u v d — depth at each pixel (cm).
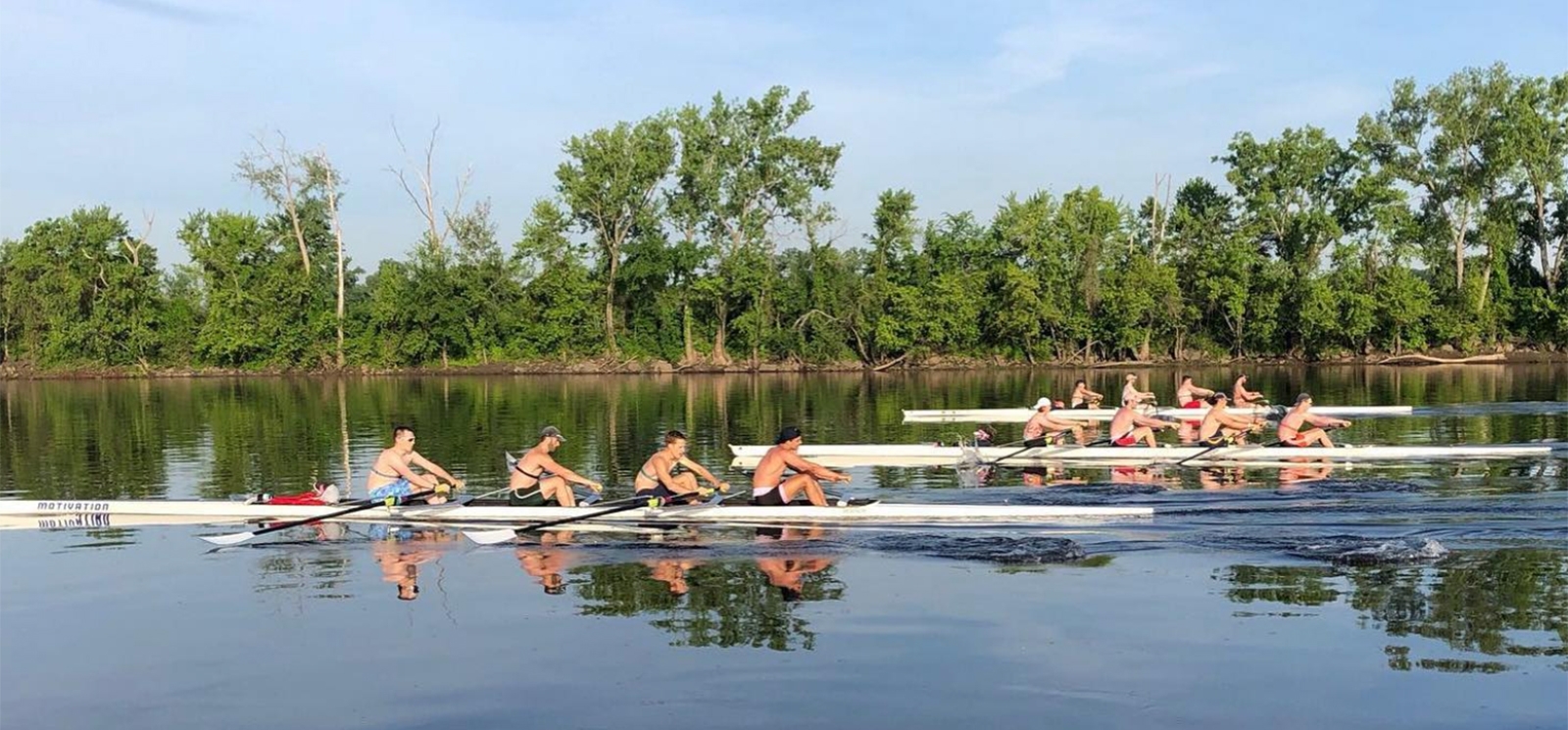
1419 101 7756
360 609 1116
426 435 3106
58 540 1534
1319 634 966
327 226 8588
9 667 950
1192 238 8394
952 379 6531
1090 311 7962
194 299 8581
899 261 8506
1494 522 1480
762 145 8169
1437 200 7781
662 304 8144
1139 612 1045
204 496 1956
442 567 1318
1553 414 3372
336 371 8100
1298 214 8038
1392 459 2264
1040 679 868
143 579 1272
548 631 1021
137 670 935
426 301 8025
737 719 798
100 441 3012
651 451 2655
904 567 1263
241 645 1000
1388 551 1283
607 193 8012
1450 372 6381
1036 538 1420
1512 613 1017
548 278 8069
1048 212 8100
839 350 8125
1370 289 7669
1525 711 786
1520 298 7831
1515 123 7469
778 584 1191
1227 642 949
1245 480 1986
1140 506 1688
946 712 804
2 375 8131
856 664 908
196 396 5412
